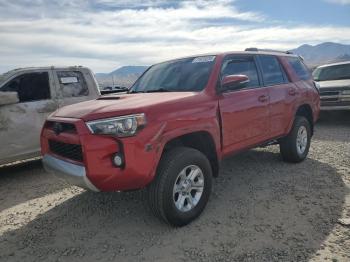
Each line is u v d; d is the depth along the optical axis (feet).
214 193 15.47
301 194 14.97
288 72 19.16
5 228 13.07
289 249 10.59
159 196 11.41
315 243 10.88
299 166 19.15
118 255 10.73
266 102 16.42
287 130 18.38
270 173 18.02
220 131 13.73
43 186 18.02
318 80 37.37
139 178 10.90
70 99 21.76
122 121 10.69
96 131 10.80
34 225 13.17
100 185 10.98
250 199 14.61
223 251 10.65
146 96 13.29
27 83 20.43
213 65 14.60
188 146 13.74
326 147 23.85
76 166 11.30
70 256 10.83
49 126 12.96
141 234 11.95
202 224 12.46
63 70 21.97
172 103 12.03
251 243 11.04
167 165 11.48
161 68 16.98
